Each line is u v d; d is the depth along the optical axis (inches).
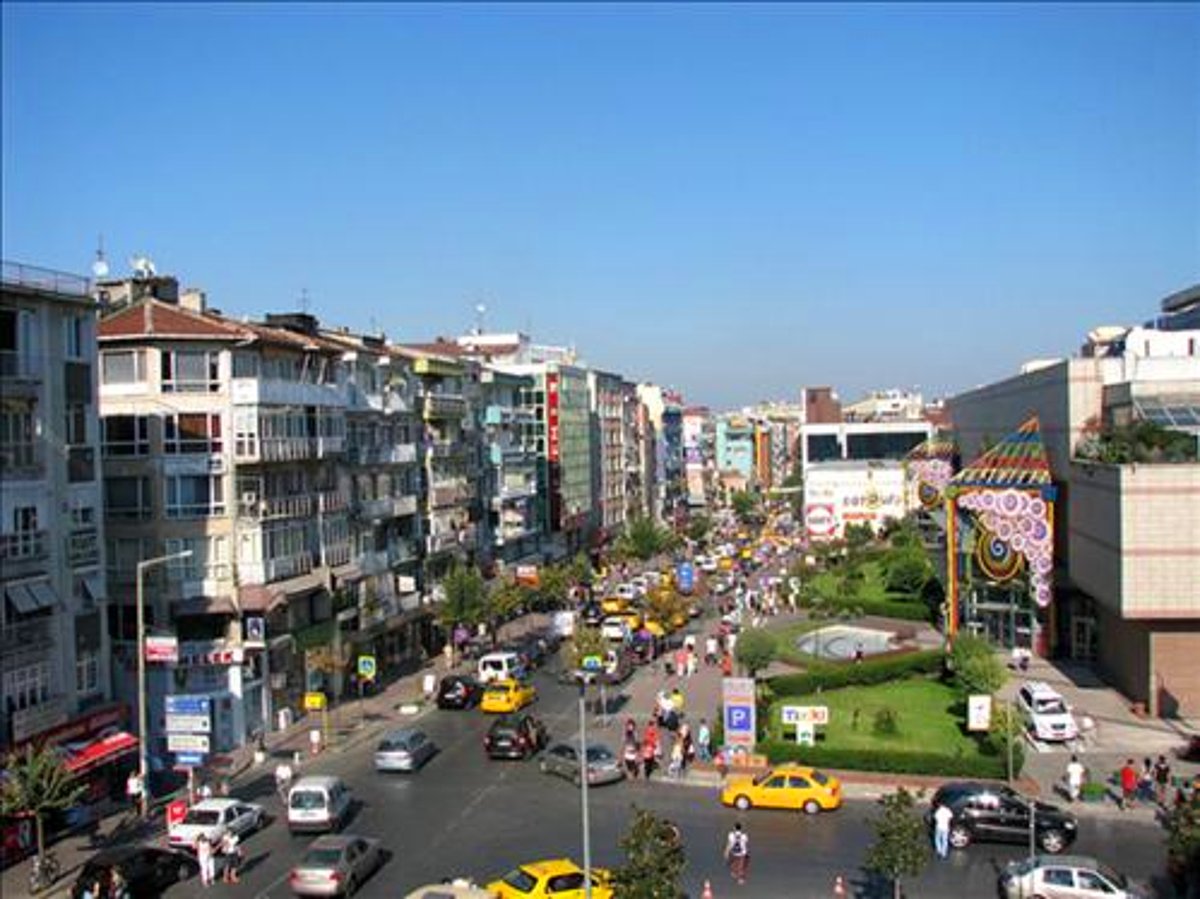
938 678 2957.7
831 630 3683.6
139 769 1989.4
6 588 1804.9
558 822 1793.8
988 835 1651.1
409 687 2977.4
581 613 3959.2
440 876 1553.9
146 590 2370.8
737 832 1555.1
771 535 7327.8
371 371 3225.9
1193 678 2412.6
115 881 1445.6
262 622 2417.6
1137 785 1891.0
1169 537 2364.7
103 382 2416.3
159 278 2694.4
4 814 1544.0
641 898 1225.4
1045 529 3029.0
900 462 6752.0
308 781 1796.3
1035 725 2251.5
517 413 4670.3
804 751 2066.9
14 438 1844.2
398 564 3282.5
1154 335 3154.5
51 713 1847.9
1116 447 2497.5
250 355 2514.8
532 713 2640.3
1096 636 3006.9
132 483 2400.3
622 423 6678.2
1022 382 3479.3
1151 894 1454.2
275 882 1550.2
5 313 1834.4
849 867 1560.0
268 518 2504.9
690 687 2908.5
